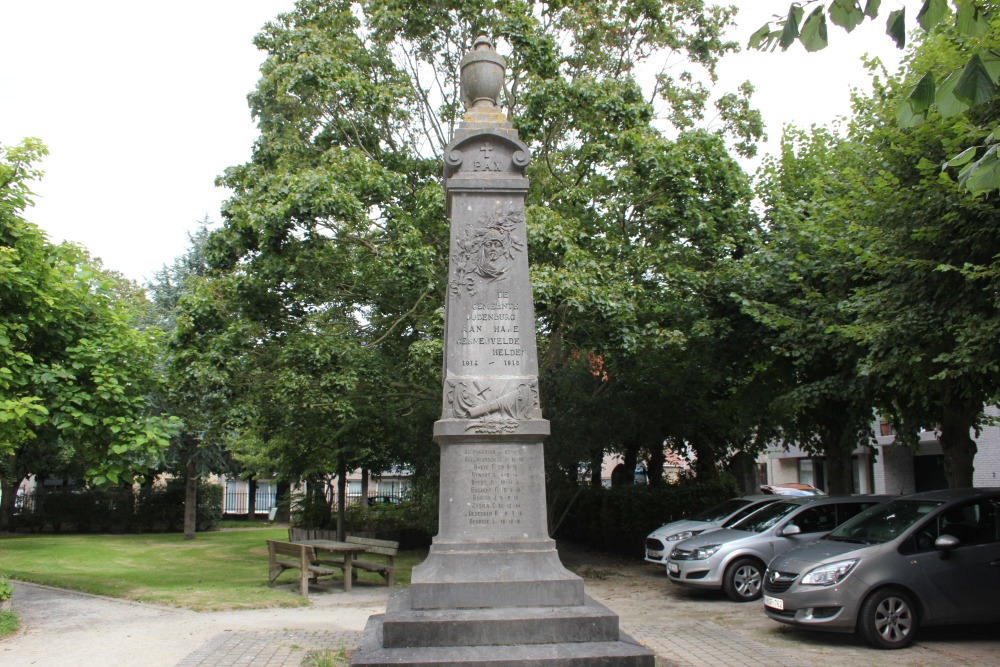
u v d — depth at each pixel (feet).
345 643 32.37
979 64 16.02
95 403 38.93
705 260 55.42
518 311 30.12
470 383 29.12
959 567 33.04
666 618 40.16
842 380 49.14
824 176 56.95
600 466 80.79
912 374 40.04
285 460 79.97
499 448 28.68
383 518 81.87
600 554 71.92
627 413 63.41
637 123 53.26
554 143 59.52
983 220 35.60
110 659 30.25
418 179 59.47
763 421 61.93
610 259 52.19
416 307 53.26
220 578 55.11
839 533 37.47
